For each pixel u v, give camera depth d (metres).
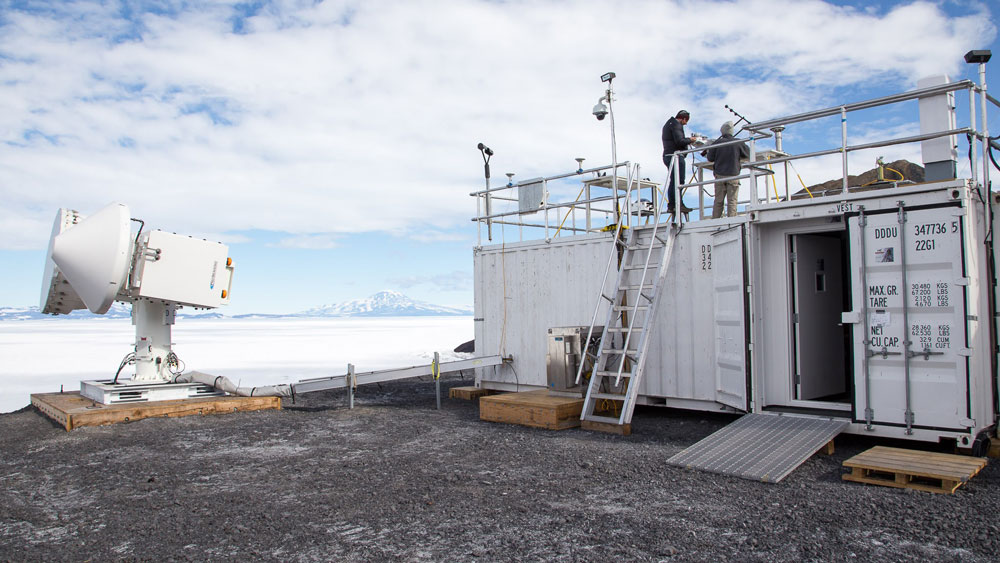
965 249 6.81
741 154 9.98
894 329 7.30
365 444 8.41
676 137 10.20
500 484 6.27
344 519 5.29
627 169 10.31
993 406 7.30
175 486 6.48
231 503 5.83
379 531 4.97
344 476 6.73
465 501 5.72
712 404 9.44
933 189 7.04
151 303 11.38
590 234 11.04
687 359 9.73
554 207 11.57
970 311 6.81
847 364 9.77
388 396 13.63
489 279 12.73
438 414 10.86
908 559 4.22
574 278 11.27
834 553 4.35
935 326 7.00
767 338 8.86
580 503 5.61
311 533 4.96
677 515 5.23
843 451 7.43
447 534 4.87
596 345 10.27
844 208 7.74
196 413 10.55
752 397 8.54
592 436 8.63
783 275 8.77
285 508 5.64
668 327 9.98
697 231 9.65
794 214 8.21
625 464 6.99
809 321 9.00
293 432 9.32
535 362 11.85
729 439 7.55
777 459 6.70
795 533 4.75
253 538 4.89
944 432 6.92
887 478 6.11
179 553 4.62
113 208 10.38
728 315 9.00
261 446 8.39
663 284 9.87
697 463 6.78
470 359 11.73
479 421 10.02
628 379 10.29
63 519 5.49
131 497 6.11
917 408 7.11
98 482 6.70
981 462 6.06
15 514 5.66
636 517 5.19
